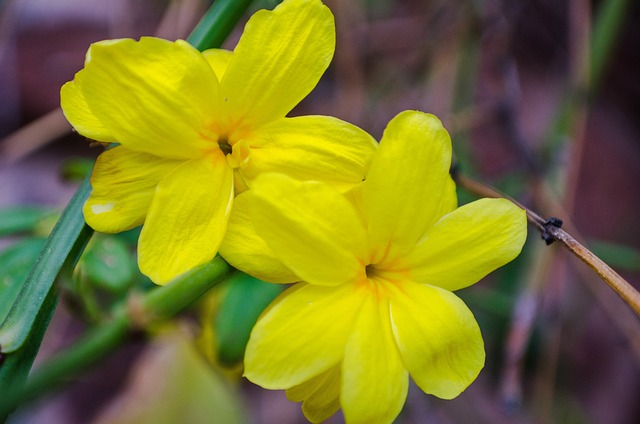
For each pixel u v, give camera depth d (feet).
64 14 1.42
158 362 0.95
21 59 1.38
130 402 0.94
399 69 1.30
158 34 1.14
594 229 1.44
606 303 1.11
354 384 0.74
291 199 0.73
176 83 0.74
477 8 1.23
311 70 0.76
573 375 1.29
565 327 1.30
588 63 1.15
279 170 0.76
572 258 1.12
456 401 1.21
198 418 0.94
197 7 1.13
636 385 1.30
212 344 0.95
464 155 1.22
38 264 0.75
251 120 0.76
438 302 0.76
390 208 0.76
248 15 0.96
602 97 1.54
